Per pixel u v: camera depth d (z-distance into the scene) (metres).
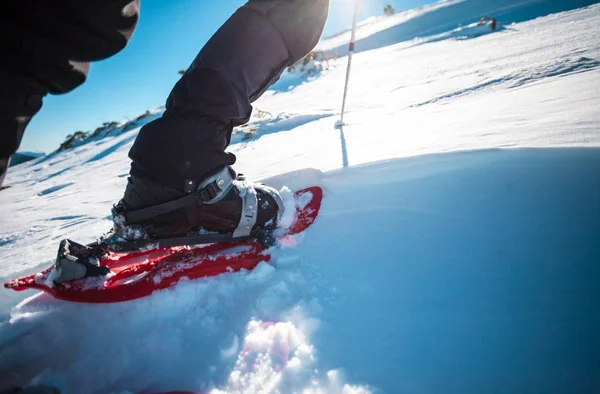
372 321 0.73
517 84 2.45
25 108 0.64
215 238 1.04
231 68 0.85
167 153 0.86
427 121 1.95
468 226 0.92
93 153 6.34
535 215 0.87
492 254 0.82
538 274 0.74
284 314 0.81
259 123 3.91
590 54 2.75
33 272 1.18
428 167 1.15
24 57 0.59
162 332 0.84
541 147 0.98
